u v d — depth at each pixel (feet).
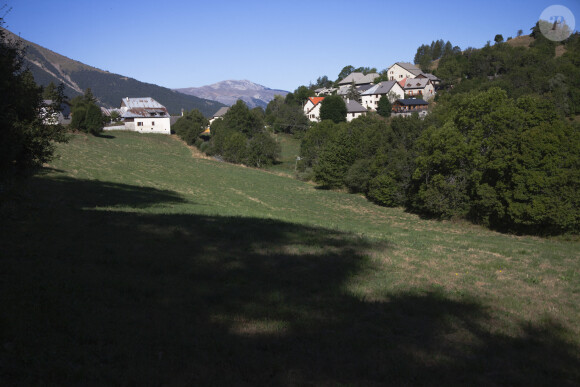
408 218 129.08
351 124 218.18
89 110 298.97
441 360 21.25
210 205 100.37
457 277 39.29
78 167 153.58
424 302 30.76
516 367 21.20
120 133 355.15
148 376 17.43
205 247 43.50
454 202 115.96
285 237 54.13
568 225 91.91
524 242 76.23
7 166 50.60
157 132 401.70
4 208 50.31
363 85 542.16
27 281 26.89
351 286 33.73
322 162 202.08
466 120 116.47
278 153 288.51
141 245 41.55
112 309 24.54
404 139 169.58
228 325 24.04
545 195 91.56
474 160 108.06
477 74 448.24
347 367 19.90
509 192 97.35
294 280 34.37
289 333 23.57
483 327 26.37
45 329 20.70
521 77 330.75
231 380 17.83
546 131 94.12
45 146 62.44
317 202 157.17
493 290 35.50
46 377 16.53
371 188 165.07
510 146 100.17
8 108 45.98
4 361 17.15
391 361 20.80
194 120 447.01
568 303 32.99
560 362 22.06
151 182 148.97
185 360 19.25
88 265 32.99
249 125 340.18
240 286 31.73
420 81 440.86
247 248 45.06
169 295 28.30
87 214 56.13
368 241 56.80
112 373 17.39
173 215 64.39
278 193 170.30
